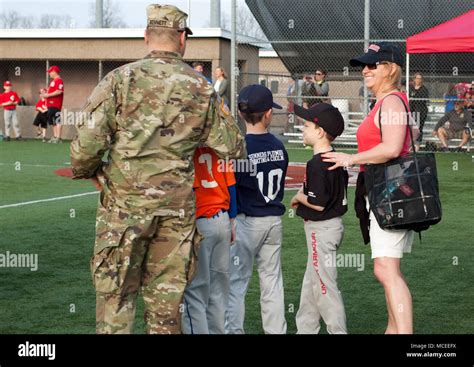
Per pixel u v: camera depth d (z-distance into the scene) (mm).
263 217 5676
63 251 9180
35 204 12773
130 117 4496
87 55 29281
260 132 5727
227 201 5168
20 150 22750
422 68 23844
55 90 25469
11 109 26812
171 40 4680
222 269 5270
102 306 4570
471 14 18938
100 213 4641
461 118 21672
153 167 4520
